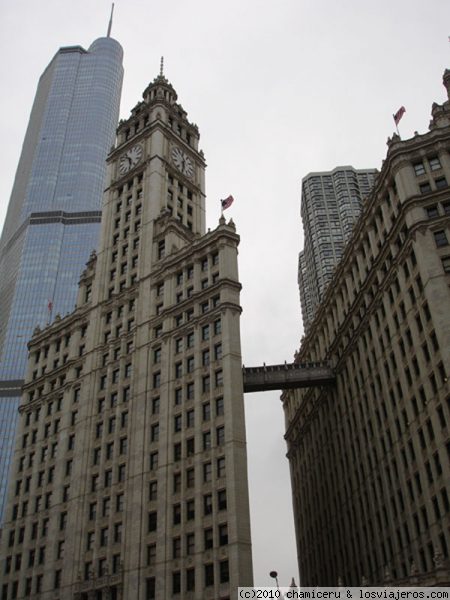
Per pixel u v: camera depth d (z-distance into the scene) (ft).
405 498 213.66
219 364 249.34
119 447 267.39
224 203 296.30
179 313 280.92
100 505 257.75
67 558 254.88
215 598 201.57
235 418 231.71
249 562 203.62
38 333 360.89
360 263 271.28
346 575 270.87
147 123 388.78
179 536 223.10
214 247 285.64
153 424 260.42
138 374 280.10
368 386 253.85
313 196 587.27
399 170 233.76
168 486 235.61
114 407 282.77
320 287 524.11
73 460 284.00
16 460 317.83
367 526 248.32
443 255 207.72
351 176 593.42
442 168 228.22
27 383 345.10
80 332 333.21
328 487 301.22
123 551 236.63
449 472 185.37
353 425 269.85
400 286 226.58
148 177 352.28
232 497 213.87
